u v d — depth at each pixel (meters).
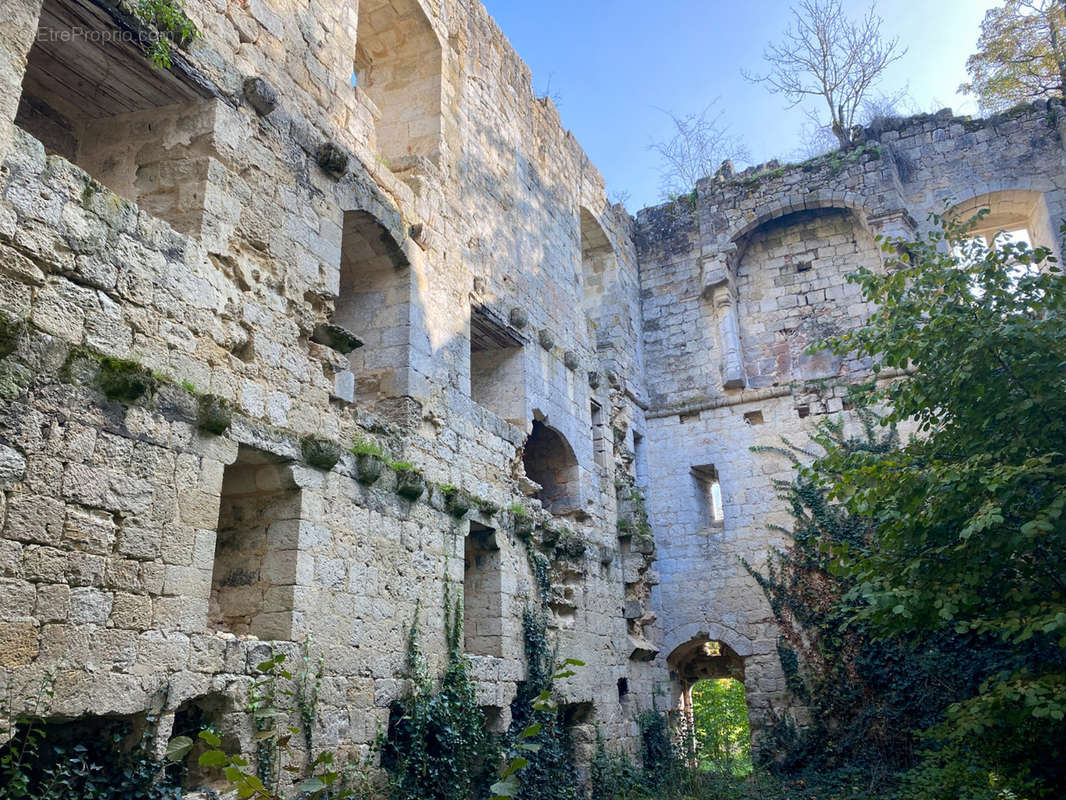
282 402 10.44
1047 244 23.00
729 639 22.16
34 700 7.01
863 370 23.52
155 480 8.41
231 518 10.55
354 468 11.38
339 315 13.98
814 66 28.45
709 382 24.89
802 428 23.27
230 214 10.23
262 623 9.95
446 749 11.70
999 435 11.96
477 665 13.32
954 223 13.55
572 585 17.89
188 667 8.41
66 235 8.01
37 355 7.53
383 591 11.50
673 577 23.25
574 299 21.25
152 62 9.74
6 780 6.98
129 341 8.51
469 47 17.72
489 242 17.08
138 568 8.09
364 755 10.52
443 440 13.93
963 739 14.40
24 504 7.20
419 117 16.06
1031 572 11.90
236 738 8.86
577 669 17.19
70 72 10.02
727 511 23.31
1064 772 13.07
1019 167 23.69
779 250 25.75
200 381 9.28
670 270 26.50
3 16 7.80
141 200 10.09
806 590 21.44
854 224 25.16
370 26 16.31
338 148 11.97
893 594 11.50
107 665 7.64
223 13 10.78
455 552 13.31
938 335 12.28
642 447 24.66
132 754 7.83
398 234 13.59
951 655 19.05
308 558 10.27
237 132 10.60
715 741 20.59
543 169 20.69
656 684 21.56
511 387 17.58
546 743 14.63
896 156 25.03
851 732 19.73
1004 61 27.48
